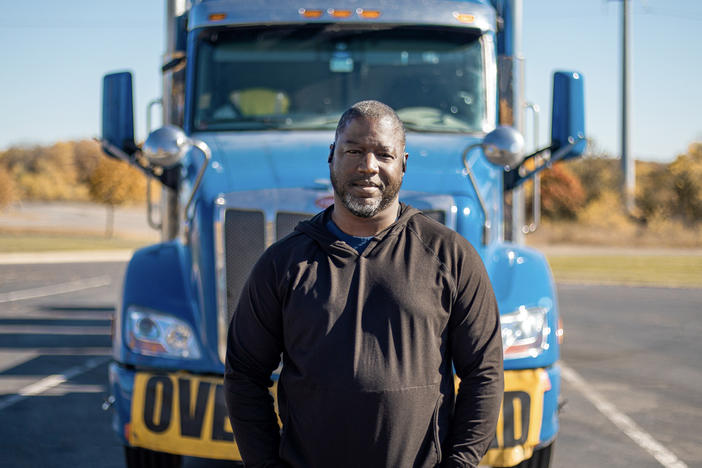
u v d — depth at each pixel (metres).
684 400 7.18
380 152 2.34
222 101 5.05
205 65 5.11
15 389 7.52
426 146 4.57
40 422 6.30
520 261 4.30
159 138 4.09
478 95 5.06
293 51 5.09
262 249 3.93
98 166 50.25
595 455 5.46
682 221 38.91
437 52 5.09
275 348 2.44
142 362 3.98
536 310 4.04
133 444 3.95
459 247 2.39
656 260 26.89
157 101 5.41
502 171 4.89
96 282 19.84
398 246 2.35
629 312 13.68
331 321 2.27
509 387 3.89
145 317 4.04
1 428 6.11
